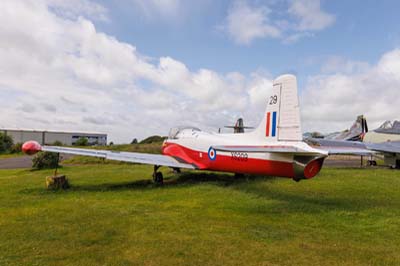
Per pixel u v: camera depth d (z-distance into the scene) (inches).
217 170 356.8
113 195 288.0
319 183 364.2
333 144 725.9
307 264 130.4
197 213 216.4
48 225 183.8
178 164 373.1
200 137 383.9
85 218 200.1
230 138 336.8
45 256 136.9
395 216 212.1
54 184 317.7
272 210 227.1
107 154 362.6
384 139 730.2
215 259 134.6
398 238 165.2
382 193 303.0
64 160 791.7
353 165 686.5
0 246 148.7
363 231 177.3
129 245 150.9
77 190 317.1
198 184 357.7
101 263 130.0
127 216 205.9
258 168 293.3
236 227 182.4
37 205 240.7
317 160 242.8
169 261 132.3
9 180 393.1
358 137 976.3
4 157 1155.3
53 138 2829.7
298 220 199.9
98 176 437.1
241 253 141.7
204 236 165.0
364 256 139.1
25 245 150.3
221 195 286.8
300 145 241.0
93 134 3221.0
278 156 269.3
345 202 259.3
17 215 207.5
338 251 145.1
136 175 449.1
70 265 128.0
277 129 264.7
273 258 136.3
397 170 547.8
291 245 152.7
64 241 156.1
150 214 212.4
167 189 323.9
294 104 249.8
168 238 161.3
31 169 570.6
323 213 219.5
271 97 272.8
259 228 180.9
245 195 286.8
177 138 424.5
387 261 133.6
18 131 2593.5
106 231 172.6
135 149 992.2
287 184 355.3
